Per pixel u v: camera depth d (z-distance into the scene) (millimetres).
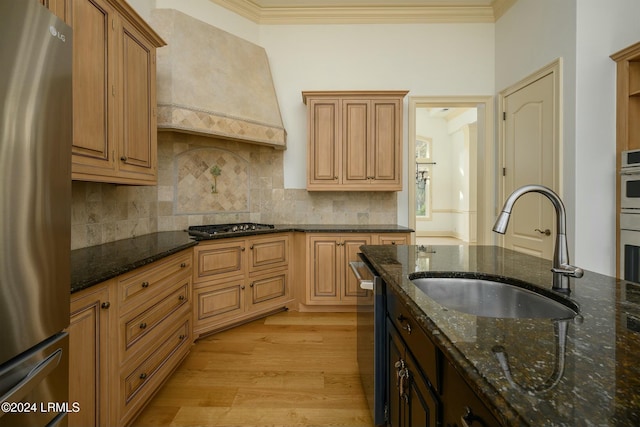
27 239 891
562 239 1047
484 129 3643
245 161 3555
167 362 1926
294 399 1837
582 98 2441
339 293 3182
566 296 964
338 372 2119
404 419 1138
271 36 3662
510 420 402
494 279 1251
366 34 3664
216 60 2928
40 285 940
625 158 2332
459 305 1291
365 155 3312
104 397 1354
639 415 395
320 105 3309
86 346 1247
